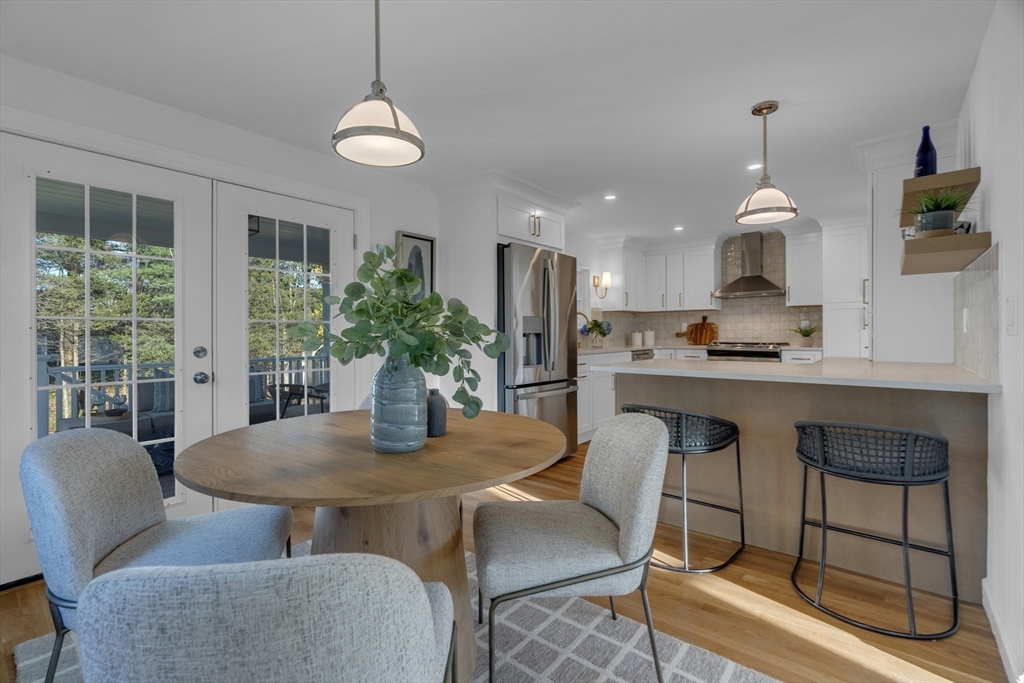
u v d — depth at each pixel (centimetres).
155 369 246
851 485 212
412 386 133
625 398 275
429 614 67
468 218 377
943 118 266
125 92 236
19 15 179
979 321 194
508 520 142
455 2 175
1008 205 154
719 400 246
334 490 101
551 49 204
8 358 204
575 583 120
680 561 222
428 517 136
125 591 51
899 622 174
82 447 123
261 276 286
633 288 633
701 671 150
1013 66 149
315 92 238
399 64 215
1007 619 151
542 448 137
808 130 283
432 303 133
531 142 300
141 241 242
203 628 51
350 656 56
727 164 340
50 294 216
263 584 51
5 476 204
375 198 348
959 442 190
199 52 204
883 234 300
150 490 140
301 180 304
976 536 186
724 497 247
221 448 138
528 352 381
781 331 607
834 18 185
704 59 212
